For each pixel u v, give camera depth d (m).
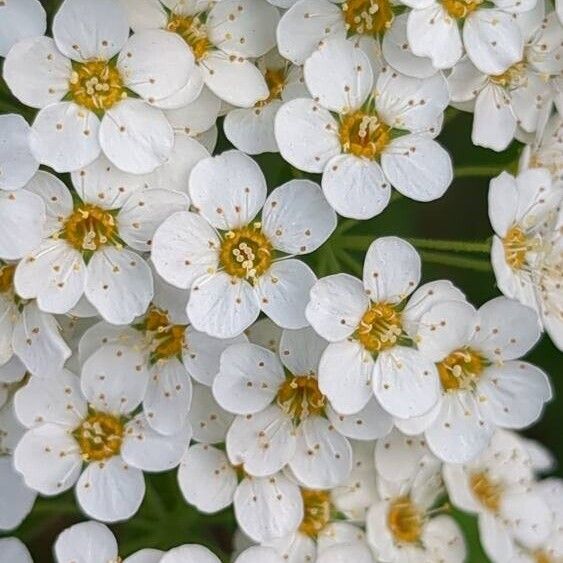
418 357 0.08
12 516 0.09
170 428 0.08
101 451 0.09
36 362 0.08
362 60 0.08
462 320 0.08
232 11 0.09
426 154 0.08
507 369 0.09
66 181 0.09
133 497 0.09
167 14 0.09
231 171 0.08
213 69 0.09
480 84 0.09
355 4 0.09
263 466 0.09
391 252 0.08
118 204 0.08
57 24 0.08
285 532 0.09
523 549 0.10
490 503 0.10
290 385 0.08
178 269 0.08
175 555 0.08
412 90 0.09
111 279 0.08
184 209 0.08
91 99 0.08
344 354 0.08
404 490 0.09
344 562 0.09
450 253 0.10
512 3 0.09
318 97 0.08
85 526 0.08
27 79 0.08
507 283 0.08
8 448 0.09
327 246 0.09
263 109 0.09
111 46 0.08
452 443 0.09
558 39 0.09
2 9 0.08
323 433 0.09
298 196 0.08
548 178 0.09
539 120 0.09
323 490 0.09
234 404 0.08
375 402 0.08
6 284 0.08
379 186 0.08
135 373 0.08
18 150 0.08
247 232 0.08
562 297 0.09
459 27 0.09
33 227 0.08
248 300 0.08
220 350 0.08
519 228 0.09
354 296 0.08
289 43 0.08
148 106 0.08
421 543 0.09
